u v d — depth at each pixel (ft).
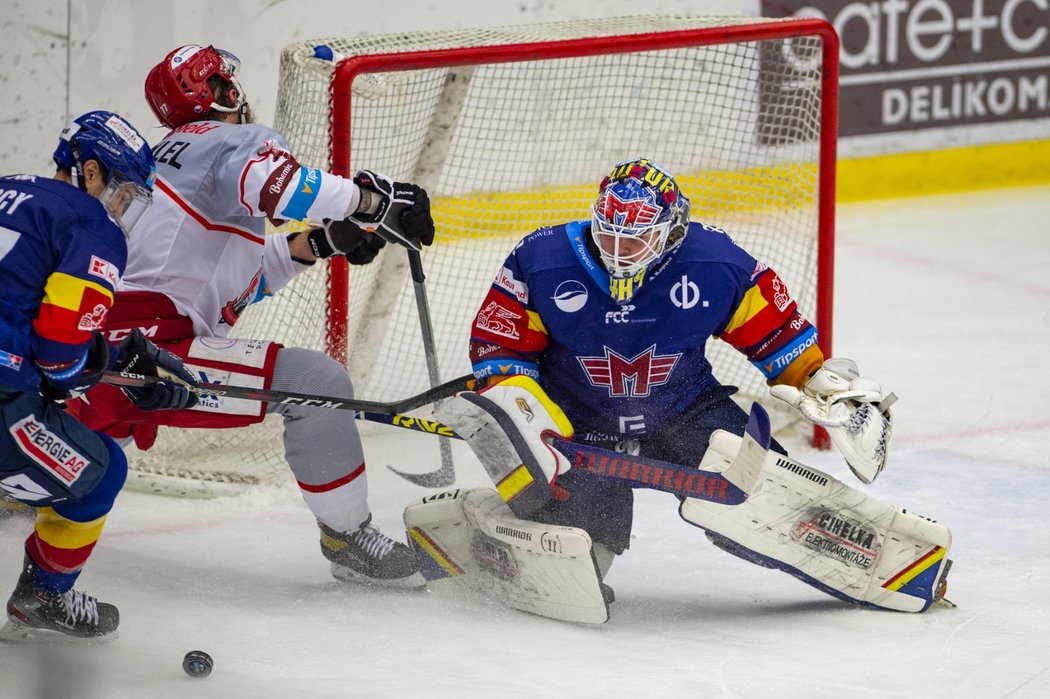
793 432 56.80
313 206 37.45
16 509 42.45
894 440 56.34
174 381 35.14
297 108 51.29
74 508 32.71
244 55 82.38
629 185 35.19
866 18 101.71
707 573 42.04
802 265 63.82
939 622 36.78
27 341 30.35
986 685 31.89
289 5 83.05
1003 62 105.81
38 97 78.74
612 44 52.85
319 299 51.47
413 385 59.82
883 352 70.08
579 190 74.74
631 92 72.69
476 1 88.48
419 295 45.44
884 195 106.52
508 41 54.34
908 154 105.91
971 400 61.62
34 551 33.09
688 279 37.04
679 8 94.48
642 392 38.34
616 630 36.37
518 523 36.60
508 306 38.11
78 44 78.79
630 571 42.19
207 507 48.47
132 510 47.85
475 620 37.09
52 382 30.96
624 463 36.19
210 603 37.93
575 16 91.61
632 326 37.29
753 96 63.87
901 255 91.20
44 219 30.19
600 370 38.06
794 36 54.85
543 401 36.06
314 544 44.50
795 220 61.77
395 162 55.57
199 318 38.60
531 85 70.85
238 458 52.03
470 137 68.80
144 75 80.23
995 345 70.90
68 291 30.09
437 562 39.42
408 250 44.32
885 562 37.14
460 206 68.69
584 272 37.06
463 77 55.93
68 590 33.58
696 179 74.64
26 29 77.77
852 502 36.68
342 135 49.62
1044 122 107.34
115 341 37.52
